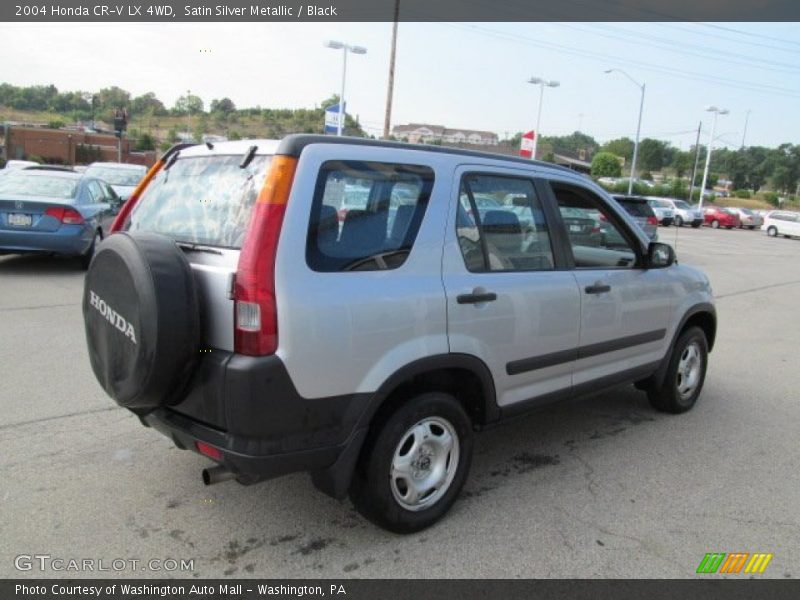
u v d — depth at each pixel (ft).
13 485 12.32
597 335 14.38
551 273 13.29
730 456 15.19
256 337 9.05
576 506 12.46
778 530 11.81
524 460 14.60
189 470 13.19
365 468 10.54
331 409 9.75
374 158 10.47
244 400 9.04
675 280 16.90
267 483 12.84
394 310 10.27
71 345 21.42
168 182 11.87
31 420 15.39
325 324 9.48
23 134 176.35
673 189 207.72
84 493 12.16
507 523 11.72
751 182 389.60
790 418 18.11
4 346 21.04
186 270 9.38
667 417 17.85
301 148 9.67
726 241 105.40
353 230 10.09
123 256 9.37
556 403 13.96
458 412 11.52
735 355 25.85
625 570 10.41
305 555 10.52
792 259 78.28
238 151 10.65
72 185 35.47
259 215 9.22
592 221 14.64
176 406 10.14
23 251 32.73
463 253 11.53
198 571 10.02
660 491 13.24
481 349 11.68
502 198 12.53
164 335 9.04
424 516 11.21
